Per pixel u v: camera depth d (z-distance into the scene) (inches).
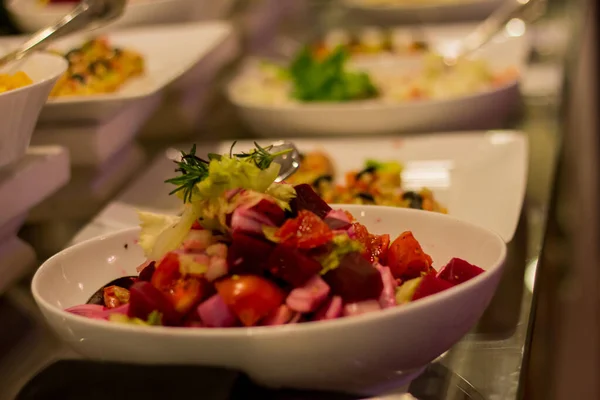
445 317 18.4
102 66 36.9
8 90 25.0
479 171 34.1
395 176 32.8
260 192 19.5
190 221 20.0
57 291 22.0
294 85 49.1
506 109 43.1
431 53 52.3
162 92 38.2
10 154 25.3
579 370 61.4
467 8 66.2
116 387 17.7
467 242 23.0
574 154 62.0
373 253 21.3
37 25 46.1
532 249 28.6
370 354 17.9
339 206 25.2
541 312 34.3
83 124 33.1
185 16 49.4
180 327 18.6
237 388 17.6
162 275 19.2
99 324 18.0
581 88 65.7
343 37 61.3
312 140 39.0
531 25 59.7
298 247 18.6
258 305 18.1
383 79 51.1
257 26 63.2
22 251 27.8
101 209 34.8
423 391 20.4
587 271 65.9
